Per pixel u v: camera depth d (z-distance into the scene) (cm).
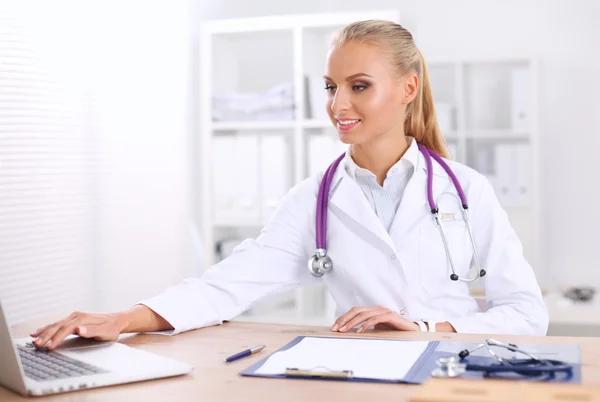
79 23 309
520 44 443
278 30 374
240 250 183
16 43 279
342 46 171
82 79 311
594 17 433
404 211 182
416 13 458
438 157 188
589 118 435
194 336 158
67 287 303
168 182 365
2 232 273
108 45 326
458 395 100
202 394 114
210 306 170
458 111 405
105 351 140
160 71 360
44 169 292
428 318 179
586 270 437
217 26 379
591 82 435
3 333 115
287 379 121
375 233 178
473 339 147
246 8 441
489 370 120
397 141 185
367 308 161
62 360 133
